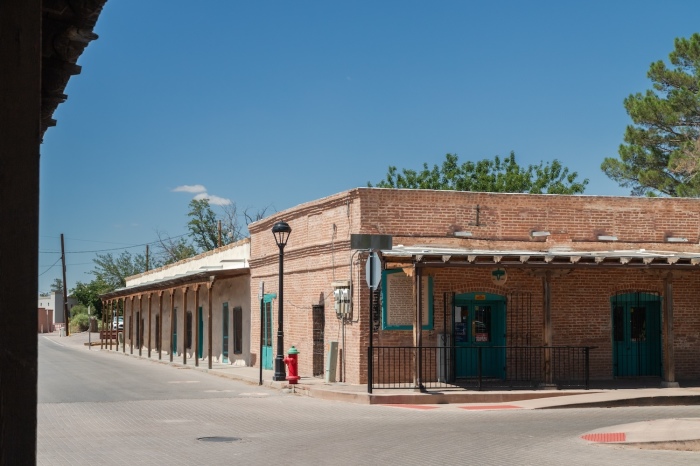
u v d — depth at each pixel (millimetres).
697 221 24594
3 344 3459
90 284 82625
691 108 38219
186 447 12398
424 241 22172
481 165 50781
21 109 3545
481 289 22203
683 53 39344
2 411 3445
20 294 3496
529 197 23219
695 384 21875
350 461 11156
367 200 21859
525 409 17859
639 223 24078
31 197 3541
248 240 32250
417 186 50438
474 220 22688
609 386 21266
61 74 4566
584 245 23500
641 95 41250
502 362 22312
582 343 22938
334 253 23094
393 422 15484
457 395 18938
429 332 21734
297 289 26094
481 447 12414
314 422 15484
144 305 52188
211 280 30328
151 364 35031
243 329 32344
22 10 3572
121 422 15477
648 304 23766
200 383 24312
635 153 40375
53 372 29250
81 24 4297
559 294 22906
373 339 21375
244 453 11812
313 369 24453
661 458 11742
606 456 11773
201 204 71750
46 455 11648
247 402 19000
